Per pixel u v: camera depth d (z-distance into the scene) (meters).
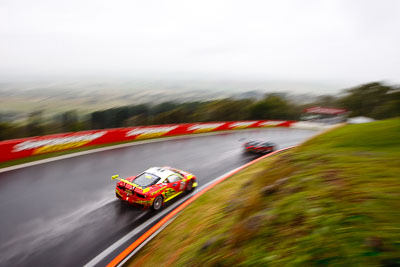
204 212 6.54
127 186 7.74
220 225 4.80
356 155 5.12
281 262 2.73
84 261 5.69
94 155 13.84
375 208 3.01
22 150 12.20
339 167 4.45
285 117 44.12
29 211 7.71
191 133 23.81
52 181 9.98
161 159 14.26
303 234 2.99
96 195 9.01
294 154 6.16
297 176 4.57
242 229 3.77
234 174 11.16
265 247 3.10
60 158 12.80
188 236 5.38
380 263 2.29
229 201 6.16
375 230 2.66
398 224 2.68
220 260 3.41
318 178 4.20
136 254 5.79
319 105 51.56
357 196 3.33
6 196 8.53
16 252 5.89
